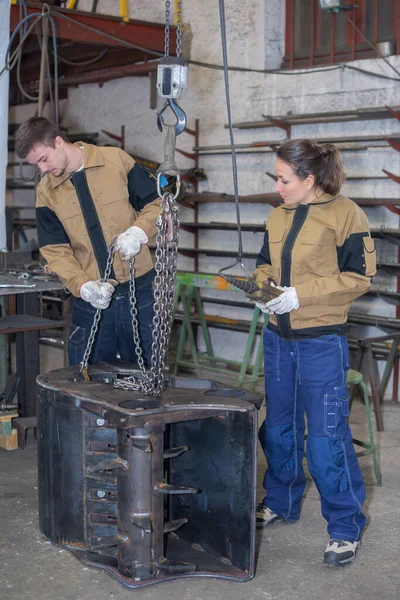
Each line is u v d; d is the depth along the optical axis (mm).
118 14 6238
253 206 5449
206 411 2316
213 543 2584
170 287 2457
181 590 2396
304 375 2582
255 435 2348
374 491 3330
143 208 2932
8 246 6203
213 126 5621
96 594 2375
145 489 2348
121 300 2996
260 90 5316
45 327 3855
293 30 5199
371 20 4809
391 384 4891
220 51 5504
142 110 6238
